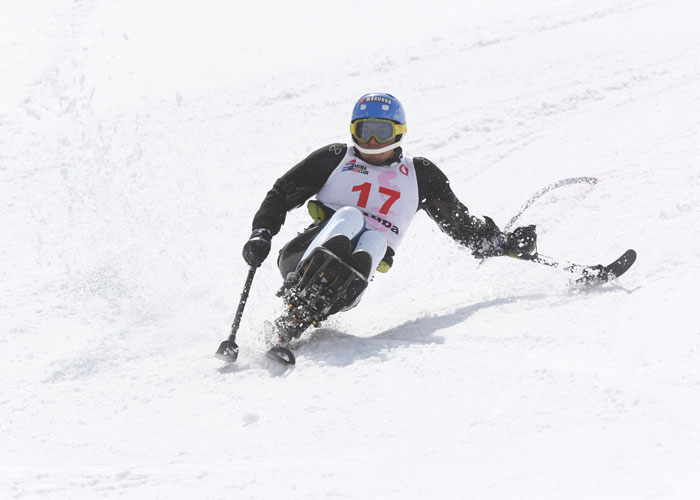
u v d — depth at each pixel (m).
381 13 57.94
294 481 9.75
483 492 8.88
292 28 55.69
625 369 11.60
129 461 11.00
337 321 16.69
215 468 10.44
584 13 48.41
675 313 13.48
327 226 14.96
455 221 16.56
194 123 35.59
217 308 18.11
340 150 15.96
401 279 19.16
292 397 12.52
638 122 27.48
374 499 9.09
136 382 14.32
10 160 32.44
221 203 25.70
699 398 10.29
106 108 39.78
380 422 11.14
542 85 34.34
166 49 52.06
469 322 15.05
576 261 17.64
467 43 44.78
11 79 46.47
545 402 10.90
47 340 17.33
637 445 9.37
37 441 12.12
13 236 24.69
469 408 11.12
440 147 28.69
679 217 18.56
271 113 36.16
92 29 58.12
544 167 24.98
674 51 36.53
